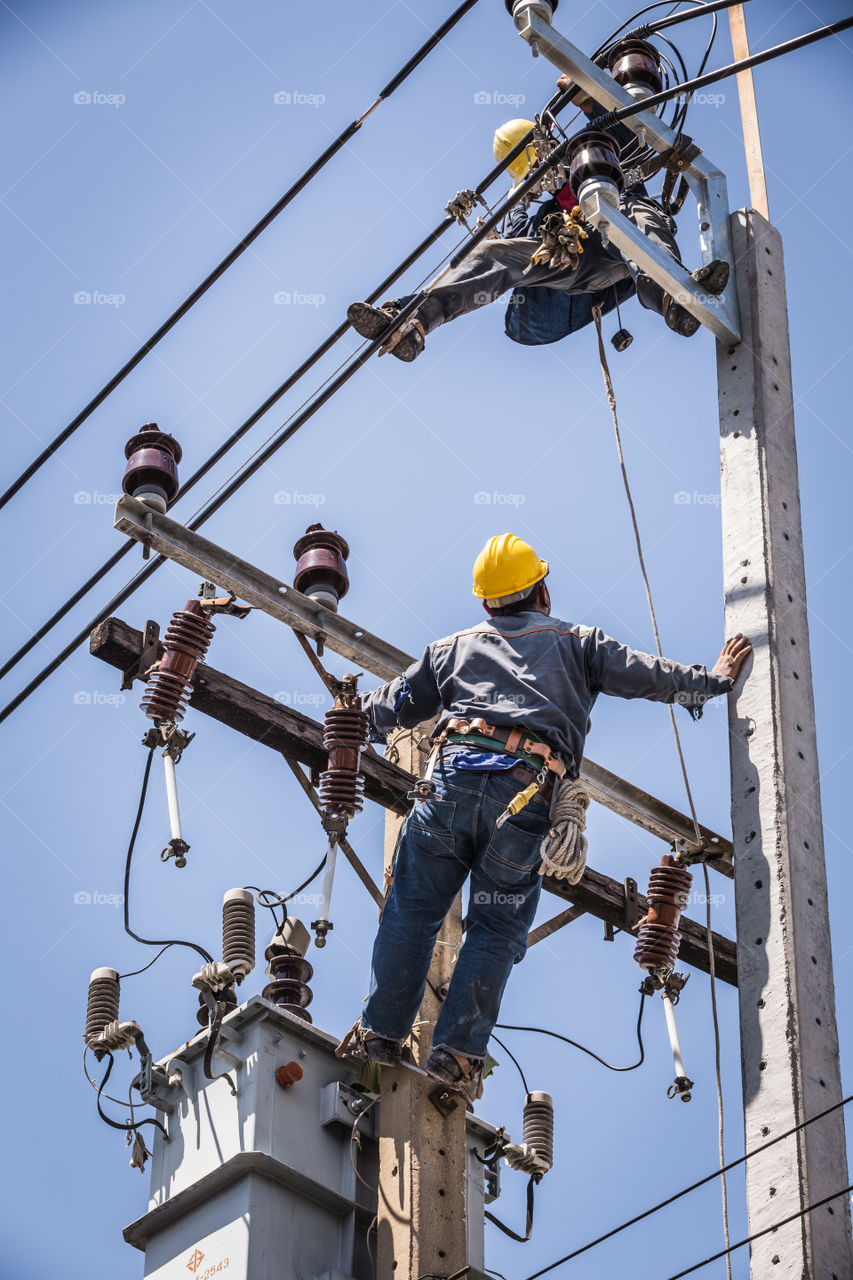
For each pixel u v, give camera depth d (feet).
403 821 37.19
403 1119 33.96
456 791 32.45
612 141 35.81
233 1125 33.91
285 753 36.78
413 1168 33.47
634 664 33.35
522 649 33.71
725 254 37.40
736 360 36.63
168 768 35.06
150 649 36.14
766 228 38.01
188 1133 34.65
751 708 33.01
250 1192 33.30
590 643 33.76
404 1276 32.53
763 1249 28.53
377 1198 34.06
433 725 38.83
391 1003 32.86
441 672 34.32
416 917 32.76
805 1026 30.12
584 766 37.65
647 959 36.68
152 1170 34.94
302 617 37.11
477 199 37.11
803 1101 29.40
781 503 35.17
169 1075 35.27
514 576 35.19
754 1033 30.42
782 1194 28.78
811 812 32.37
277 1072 34.19
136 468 36.88
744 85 41.11
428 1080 34.47
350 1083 34.99
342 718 35.29
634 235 35.81
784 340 36.99
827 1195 28.73
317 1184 33.65
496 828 32.17
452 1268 32.99
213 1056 34.58
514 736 32.68
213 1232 33.55
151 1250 34.42
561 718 32.99
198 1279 33.19
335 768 35.01
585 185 35.32
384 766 37.27
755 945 31.12
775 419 35.96
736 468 35.63
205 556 36.73
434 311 38.45
